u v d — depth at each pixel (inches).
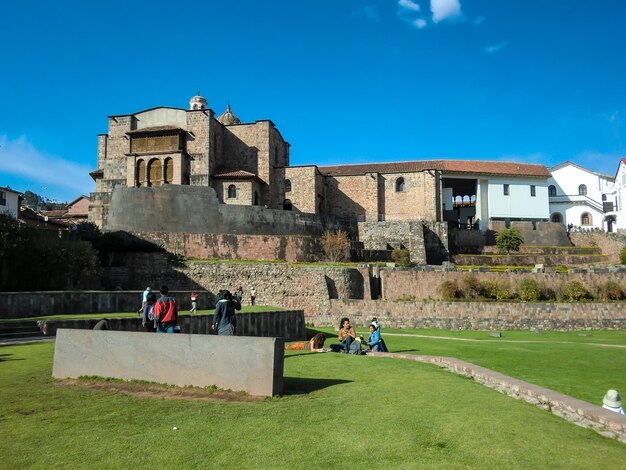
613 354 898.1
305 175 2529.5
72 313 985.5
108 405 379.2
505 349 968.3
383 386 457.1
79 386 437.4
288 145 2950.3
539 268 1846.7
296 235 2054.6
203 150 2327.8
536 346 1035.9
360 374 522.9
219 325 567.8
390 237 2397.9
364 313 1553.9
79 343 469.4
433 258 2439.7
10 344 663.8
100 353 463.2
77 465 273.9
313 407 375.2
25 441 306.5
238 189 2342.5
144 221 1854.1
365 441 305.6
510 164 3036.4
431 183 2642.7
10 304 895.7
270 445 299.1
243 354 417.7
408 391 434.6
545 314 1529.3
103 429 326.6
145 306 674.2
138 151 2335.1
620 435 332.5
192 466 271.7
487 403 395.2
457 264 2386.8
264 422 338.6
